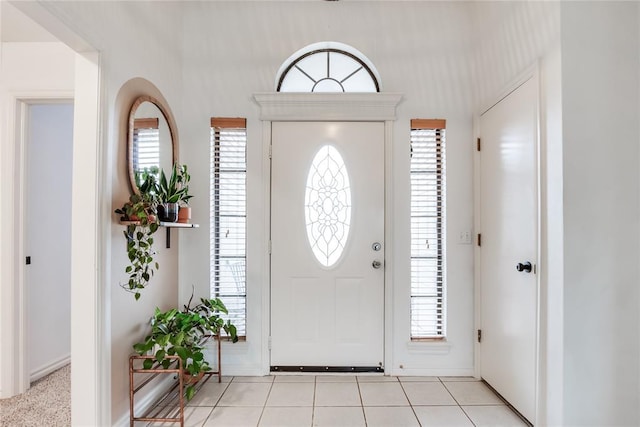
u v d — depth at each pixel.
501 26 2.05
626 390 1.52
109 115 1.61
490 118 2.19
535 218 1.70
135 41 1.85
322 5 2.46
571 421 1.51
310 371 2.38
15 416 1.89
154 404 1.98
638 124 1.54
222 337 2.38
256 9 2.45
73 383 1.52
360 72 2.55
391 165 2.40
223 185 2.45
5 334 2.09
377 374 2.37
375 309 2.40
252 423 1.81
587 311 1.52
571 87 1.54
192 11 2.45
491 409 1.94
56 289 2.49
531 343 1.74
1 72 2.15
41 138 2.37
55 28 1.36
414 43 2.44
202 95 2.42
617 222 1.53
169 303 2.22
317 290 2.40
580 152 1.53
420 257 2.43
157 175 2.04
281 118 2.41
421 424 1.80
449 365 2.37
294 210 2.41
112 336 1.62
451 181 2.41
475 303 2.36
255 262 2.39
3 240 2.11
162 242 2.13
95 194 1.53
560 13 1.54
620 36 1.55
